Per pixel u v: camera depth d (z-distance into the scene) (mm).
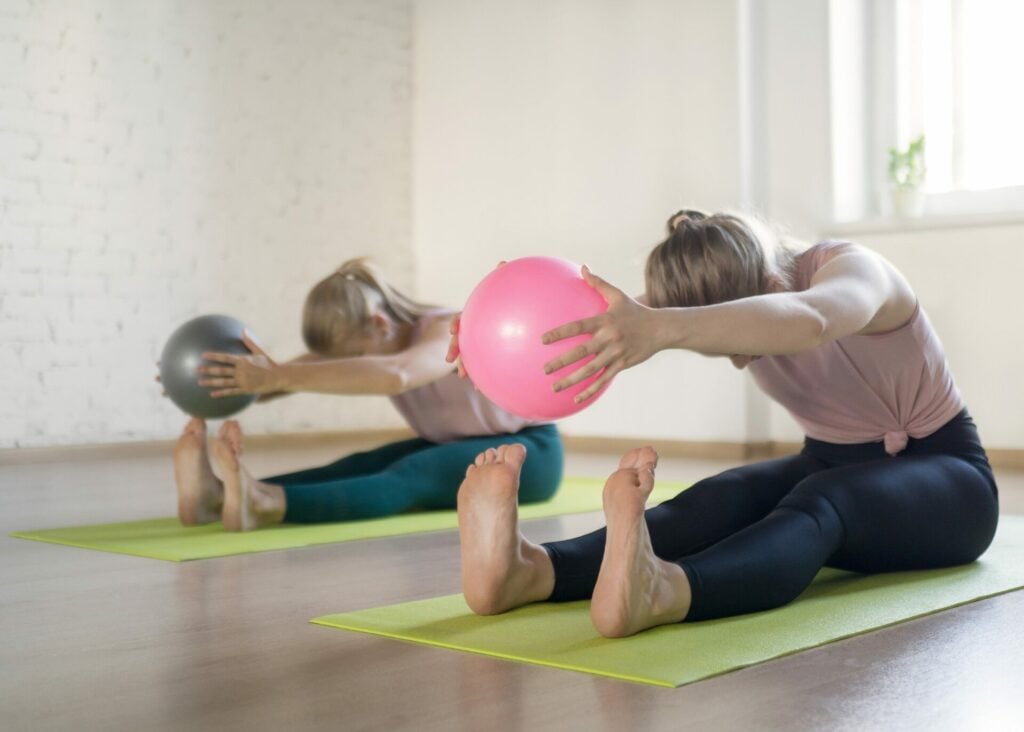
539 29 6203
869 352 2088
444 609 2010
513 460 1856
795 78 5309
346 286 3088
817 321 1638
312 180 6457
